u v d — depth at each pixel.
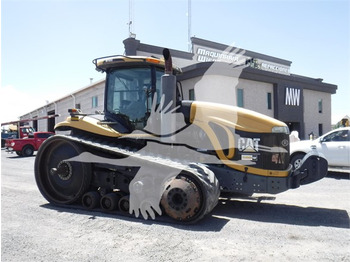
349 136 8.77
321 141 9.11
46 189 5.54
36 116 31.66
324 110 23.05
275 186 4.57
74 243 3.59
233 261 3.12
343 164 8.70
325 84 22.23
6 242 3.62
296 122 19.58
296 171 4.82
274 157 4.61
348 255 3.26
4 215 4.76
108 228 4.11
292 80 19.16
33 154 17.77
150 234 3.88
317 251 3.37
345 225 4.30
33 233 3.93
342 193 6.59
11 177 8.99
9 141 17.17
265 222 4.44
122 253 3.30
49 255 3.26
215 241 3.65
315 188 7.18
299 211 5.07
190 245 3.52
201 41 18.42
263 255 3.26
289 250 3.40
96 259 3.16
